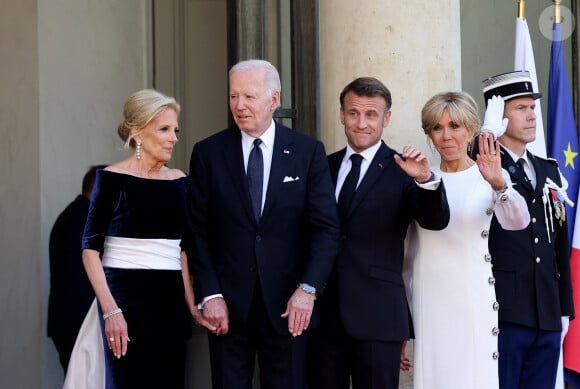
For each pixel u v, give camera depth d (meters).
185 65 19.09
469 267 11.04
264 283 10.79
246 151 11.09
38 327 15.42
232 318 10.86
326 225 10.91
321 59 13.86
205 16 19.17
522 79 12.38
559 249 12.38
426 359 11.14
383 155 11.44
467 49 18.53
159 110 10.70
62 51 16.30
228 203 10.91
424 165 10.34
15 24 15.99
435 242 11.15
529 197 12.11
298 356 10.95
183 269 11.25
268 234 10.88
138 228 10.63
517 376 11.88
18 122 15.90
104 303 10.46
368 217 11.21
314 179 11.04
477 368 10.97
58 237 14.14
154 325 10.67
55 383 15.49
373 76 13.40
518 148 12.45
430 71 13.44
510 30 18.98
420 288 11.23
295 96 13.88
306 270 10.74
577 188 14.72
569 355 13.90
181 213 10.90
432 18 13.49
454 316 11.05
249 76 10.88
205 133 19.14
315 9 13.74
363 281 11.14
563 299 12.31
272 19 14.23
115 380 10.59
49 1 16.02
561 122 14.93
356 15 13.48
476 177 11.16
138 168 10.83
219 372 10.91
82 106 16.80
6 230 15.98
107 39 17.59
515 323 11.73
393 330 11.05
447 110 11.05
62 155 16.19
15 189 15.89
